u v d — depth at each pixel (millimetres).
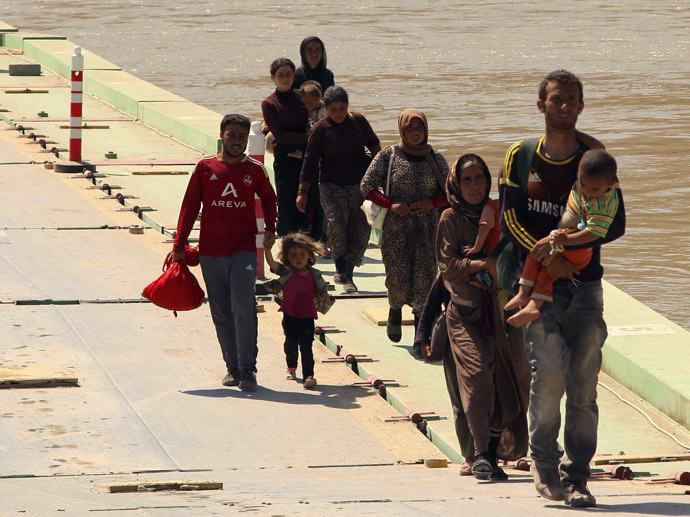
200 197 35281
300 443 31281
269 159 62938
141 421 32219
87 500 23578
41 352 37188
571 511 22453
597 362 24453
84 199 58812
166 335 39562
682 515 22047
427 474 28859
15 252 48594
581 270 24031
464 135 97688
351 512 21312
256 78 138000
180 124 76688
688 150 91812
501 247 25375
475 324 27859
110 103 91125
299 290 35625
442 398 35219
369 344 40469
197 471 28703
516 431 28500
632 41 186375
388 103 116875
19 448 29781
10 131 76812
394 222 38625
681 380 34750
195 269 47562
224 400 34156
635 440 33000
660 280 56938
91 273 46031
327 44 176875
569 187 23922
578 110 23734
